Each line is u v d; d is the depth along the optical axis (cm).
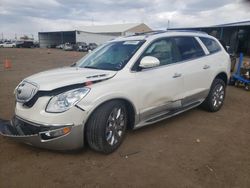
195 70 484
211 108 555
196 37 521
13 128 358
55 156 351
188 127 470
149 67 393
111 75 364
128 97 367
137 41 430
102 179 300
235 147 390
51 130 318
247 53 3152
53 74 377
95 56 459
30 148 372
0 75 1204
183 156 358
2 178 300
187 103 484
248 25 2883
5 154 355
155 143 397
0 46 5994
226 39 3459
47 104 322
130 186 288
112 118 353
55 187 285
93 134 333
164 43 447
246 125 488
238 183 295
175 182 296
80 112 321
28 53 3544
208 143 402
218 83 557
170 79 432
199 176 308
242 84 881
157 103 419
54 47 6769
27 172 313
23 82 371
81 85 332
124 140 404
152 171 318
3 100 659
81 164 332
